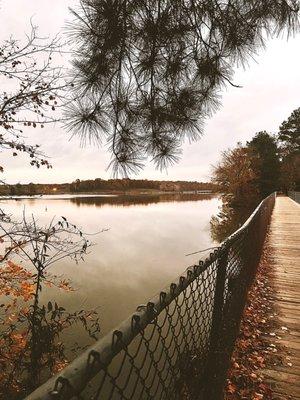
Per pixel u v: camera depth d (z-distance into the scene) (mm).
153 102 3111
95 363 882
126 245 25922
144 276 16641
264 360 3732
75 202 102250
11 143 5168
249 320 4668
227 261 2645
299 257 9070
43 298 12125
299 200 33719
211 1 2877
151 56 2912
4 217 5008
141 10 2797
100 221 42938
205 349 2326
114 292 13781
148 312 1222
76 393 806
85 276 15945
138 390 4492
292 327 4605
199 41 3045
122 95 3025
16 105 5027
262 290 6121
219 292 2482
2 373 4754
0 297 7566
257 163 57938
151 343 6895
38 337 4582
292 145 71375
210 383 2404
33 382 4488
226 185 60031
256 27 2910
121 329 1050
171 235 31344
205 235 31234
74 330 8516
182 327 1702
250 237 5250
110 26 2645
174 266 19000
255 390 3229
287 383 3350
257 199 58938
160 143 3178
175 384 1662
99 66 2775
